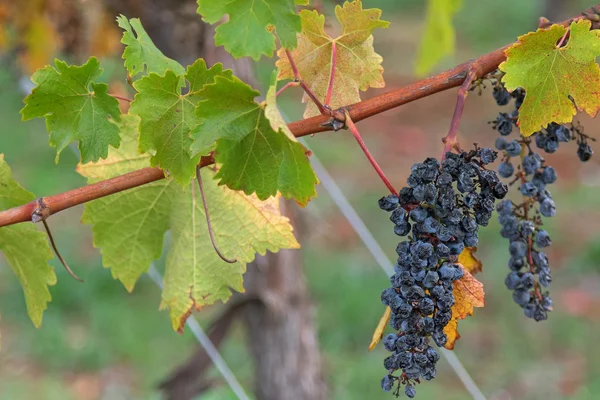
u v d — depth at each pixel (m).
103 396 3.58
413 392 1.00
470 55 8.54
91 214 1.18
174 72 1.06
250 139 1.02
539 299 1.14
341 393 3.34
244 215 1.17
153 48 1.09
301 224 1.88
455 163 1.01
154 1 1.70
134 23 1.09
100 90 1.07
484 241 4.82
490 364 3.81
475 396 2.11
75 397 3.60
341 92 1.16
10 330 4.07
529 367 3.79
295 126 1.04
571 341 3.96
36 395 3.60
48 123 1.06
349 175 5.93
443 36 2.00
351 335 3.91
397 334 1.01
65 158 5.61
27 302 1.20
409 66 8.23
